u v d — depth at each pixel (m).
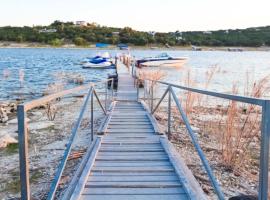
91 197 4.18
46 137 10.11
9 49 138.88
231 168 6.71
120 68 31.62
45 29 151.88
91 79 31.62
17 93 22.34
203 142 8.83
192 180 4.64
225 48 141.25
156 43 134.88
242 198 4.68
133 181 4.72
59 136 10.21
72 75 30.28
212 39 142.25
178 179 4.82
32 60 68.62
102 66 44.38
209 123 10.37
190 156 7.54
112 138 7.38
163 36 137.88
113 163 5.55
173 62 43.56
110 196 4.22
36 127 11.59
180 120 12.09
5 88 24.92
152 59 42.94
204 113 13.12
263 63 64.50
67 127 11.57
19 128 2.63
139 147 6.61
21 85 25.52
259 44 140.38
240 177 6.35
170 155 5.84
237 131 7.02
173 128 10.60
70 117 13.60
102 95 20.55
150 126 8.79
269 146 2.43
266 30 145.25
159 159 5.79
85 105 5.45
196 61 69.69
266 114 2.41
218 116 12.47
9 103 17.58
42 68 47.03
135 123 9.23
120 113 11.05
